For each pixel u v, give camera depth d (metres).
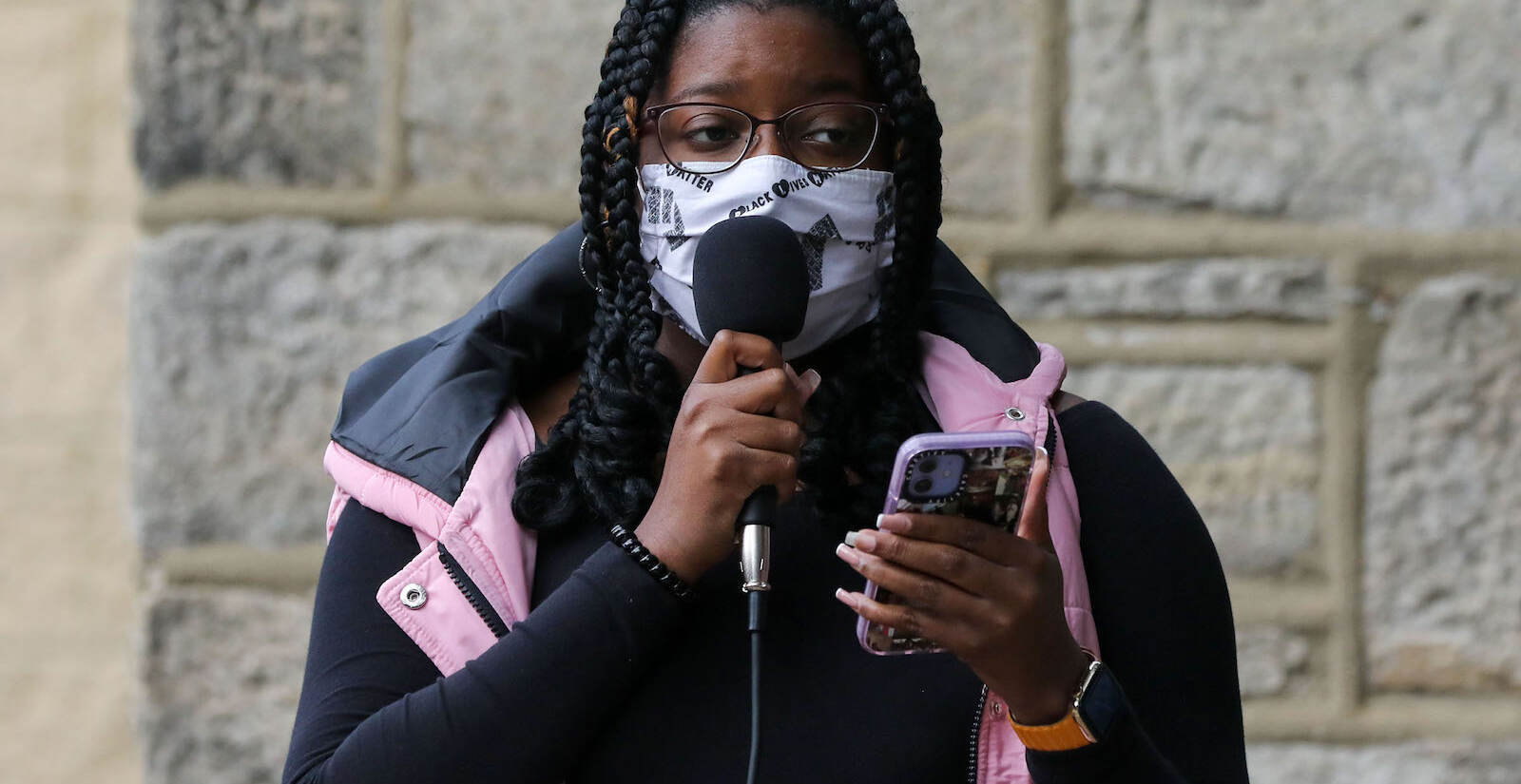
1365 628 8.05
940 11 8.16
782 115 4.52
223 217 8.27
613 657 4.07
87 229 8.41
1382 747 8.04
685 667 4.27
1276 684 8.08
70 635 8.40
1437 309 8.05
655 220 4.64
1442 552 8.03
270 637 8.21
